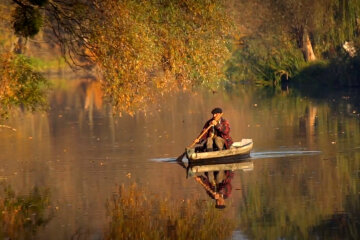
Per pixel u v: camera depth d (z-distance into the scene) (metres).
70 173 68.69
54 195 58.34
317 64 199.62
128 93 63.38
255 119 115.88
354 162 69.00
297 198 54.16
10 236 46.00
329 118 112.00
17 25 63.78
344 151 76.38
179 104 151.12
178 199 55.69
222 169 68.19
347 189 56.56
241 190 58.09
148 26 63.62
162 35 64.62
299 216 48.75
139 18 62.47
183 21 65.00
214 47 66.44
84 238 45.28
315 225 46.28
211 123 73.50
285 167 67.81
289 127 102.00
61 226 48.16
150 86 65.94
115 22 61.72
